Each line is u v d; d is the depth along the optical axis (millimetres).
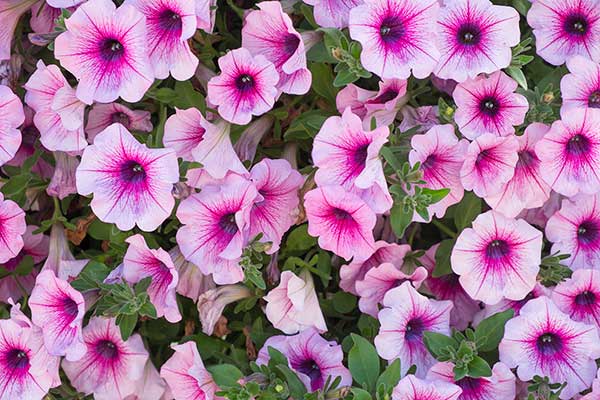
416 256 845
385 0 774
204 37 853
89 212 892
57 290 811
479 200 841
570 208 826
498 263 824
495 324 808
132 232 864
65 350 804
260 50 811
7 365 837
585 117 796
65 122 814
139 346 828
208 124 810
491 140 792
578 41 834
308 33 807
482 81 801
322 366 813
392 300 804
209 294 833
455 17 796
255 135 843
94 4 777
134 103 857
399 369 779
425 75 784
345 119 773
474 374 790
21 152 893
